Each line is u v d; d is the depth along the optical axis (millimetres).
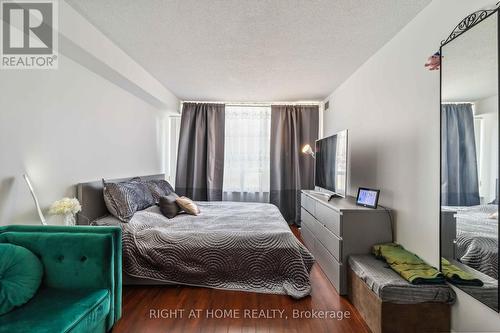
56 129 2207
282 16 2076
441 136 1733
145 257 2330
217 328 1831
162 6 1978
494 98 1364
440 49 1749
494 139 1368
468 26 1540
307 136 4820
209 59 2939
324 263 2725
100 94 2799
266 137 4918
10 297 1314
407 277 1718
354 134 3248
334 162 3025
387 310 1672
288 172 4863
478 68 1469
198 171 4789
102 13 2088
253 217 2988
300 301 2178
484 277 1429
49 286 1571
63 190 2289
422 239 1951
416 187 2023
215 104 4840
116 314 1729
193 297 2217
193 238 2391
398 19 2090
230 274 2365
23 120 1913
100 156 2811
